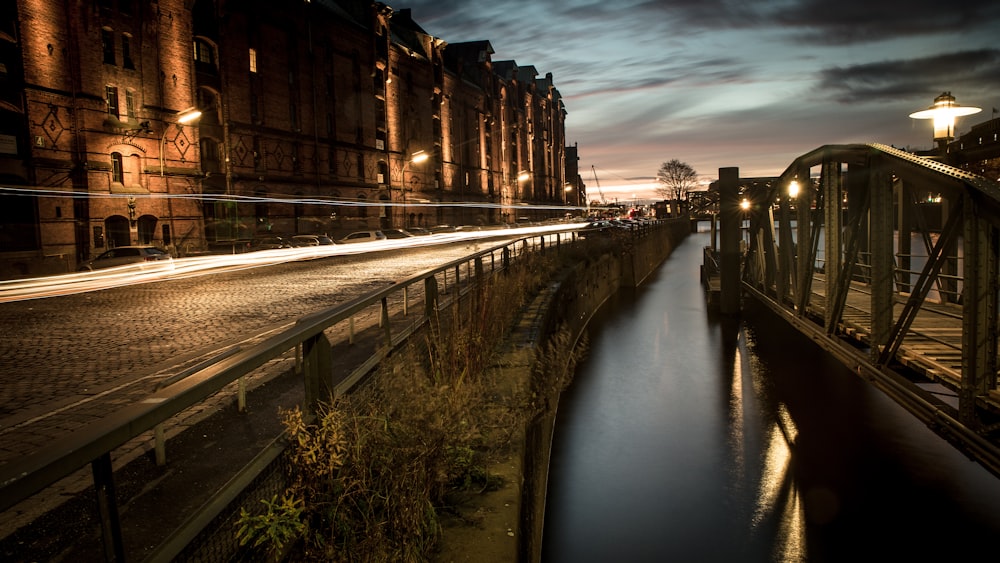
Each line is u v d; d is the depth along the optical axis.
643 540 10.62
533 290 14.84
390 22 67.81
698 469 13.35
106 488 1.92
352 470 3.30
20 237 28.98
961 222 6.27
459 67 79.00
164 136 35.12
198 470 4.07
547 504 11.84
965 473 12.94
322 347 3.58
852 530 10.87
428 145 68.44
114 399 6.87
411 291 16.91
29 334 11.65
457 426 4.57
